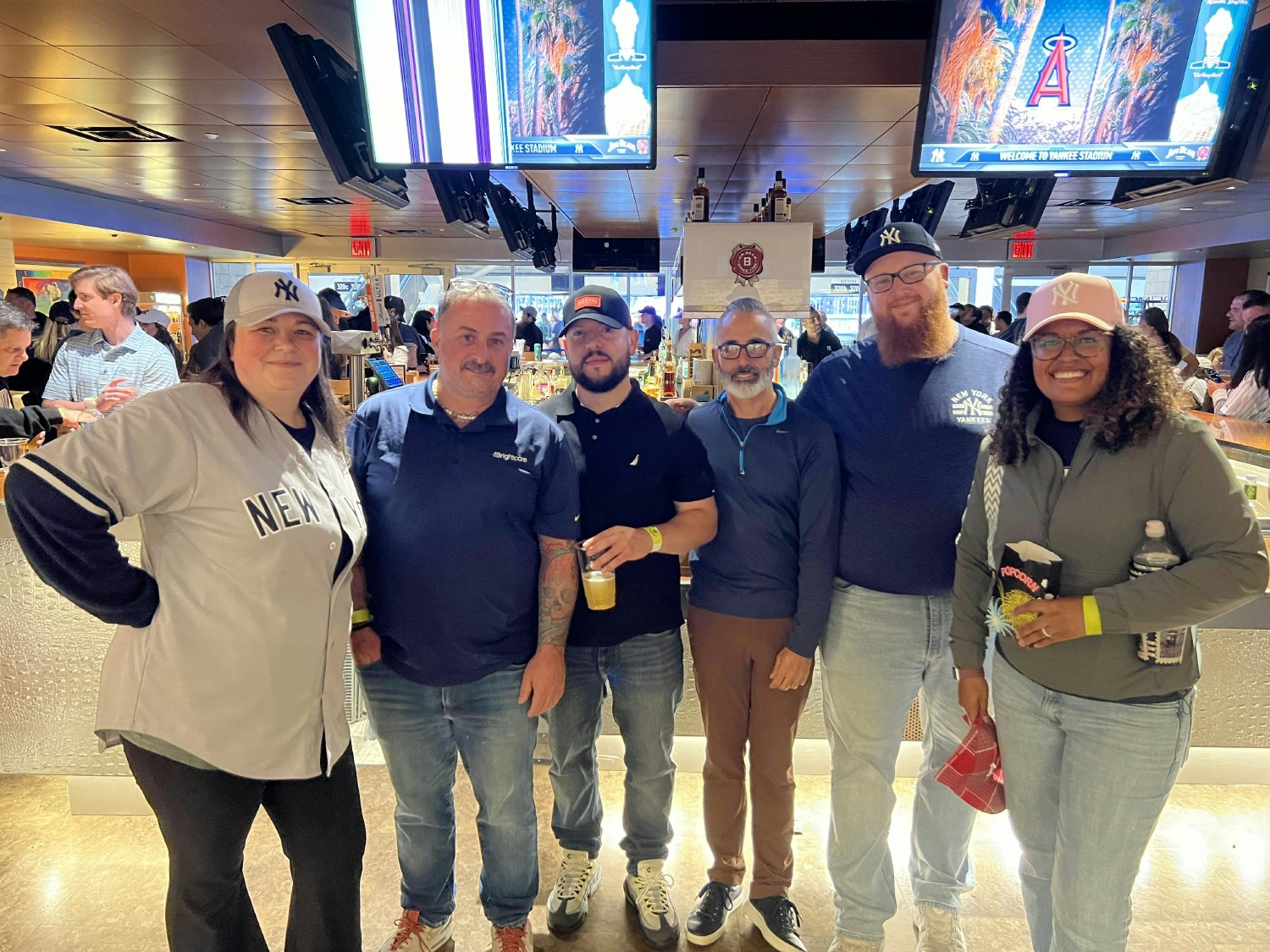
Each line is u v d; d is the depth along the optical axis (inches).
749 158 231.3
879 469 66.2
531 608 66.9
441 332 60.7
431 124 111.9
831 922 78.4
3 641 92.2
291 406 55.5
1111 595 49.0
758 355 67.2
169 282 548.1
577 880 77.0
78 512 46.1
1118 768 51.8
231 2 141.1
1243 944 74.7
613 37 106.3
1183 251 499.8
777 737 72.1
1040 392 55.0
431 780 69.0
